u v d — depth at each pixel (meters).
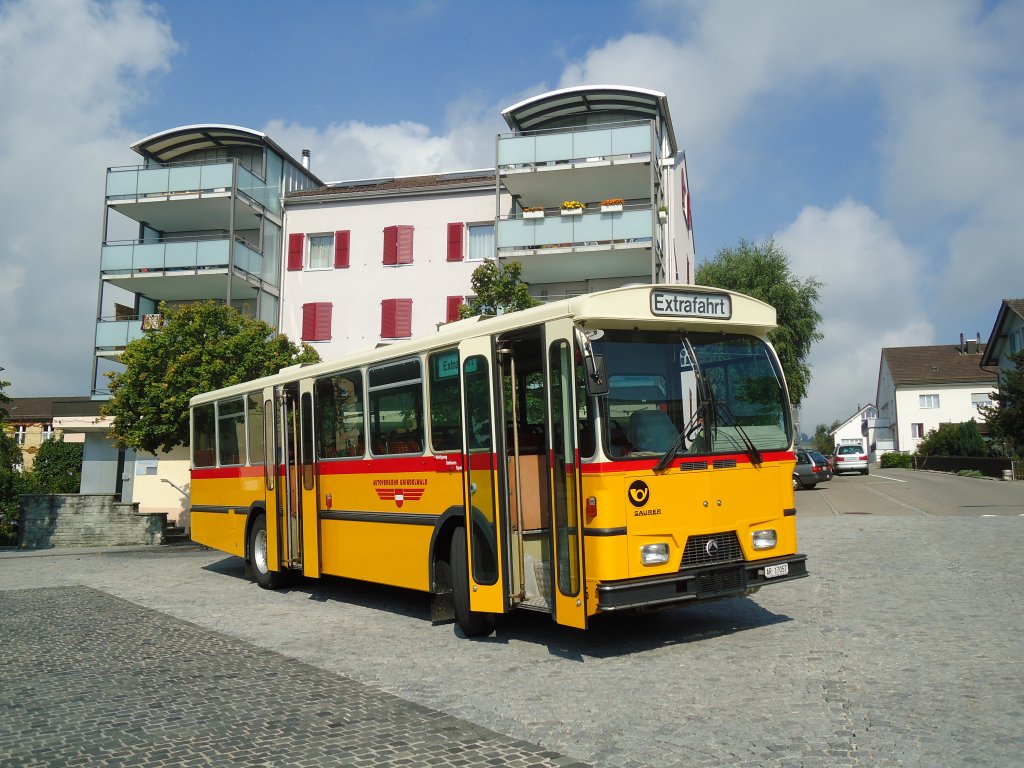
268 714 6.25
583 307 7.51
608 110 31.81
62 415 31.98
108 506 24.89
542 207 30.12
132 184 32.47
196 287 33.44
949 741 5.10
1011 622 8.37
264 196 33.94
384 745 5.46
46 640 9.40
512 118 32.19
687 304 8.08
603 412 7.39
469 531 8.69
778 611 9.43
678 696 6.36
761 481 8.20
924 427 75.62
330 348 33.44
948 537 15.71
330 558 11.50
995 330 53.88
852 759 4.89
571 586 7.46
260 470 13.42
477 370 8.69
